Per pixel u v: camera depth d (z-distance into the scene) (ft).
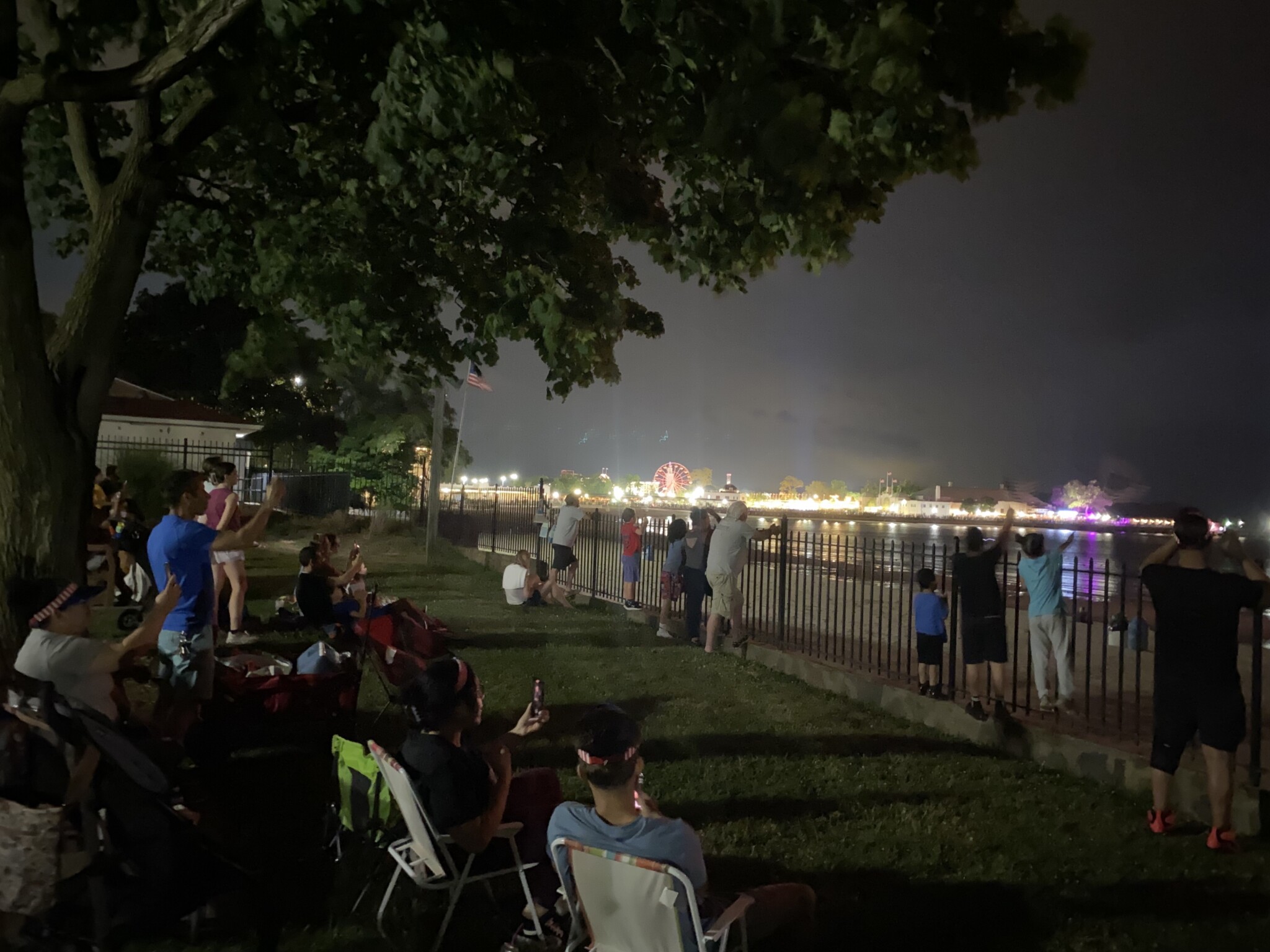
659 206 27.09
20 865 10.40
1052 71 18.02
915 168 19.19
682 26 17.24
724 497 398.42
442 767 12.36
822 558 36.29
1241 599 16.55
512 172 23.16
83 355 21.59
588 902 10.63
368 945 13.33
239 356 34.99
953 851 17.03
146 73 18.33
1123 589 23.00
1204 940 13.91
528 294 26.66
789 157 17.30
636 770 10.81
